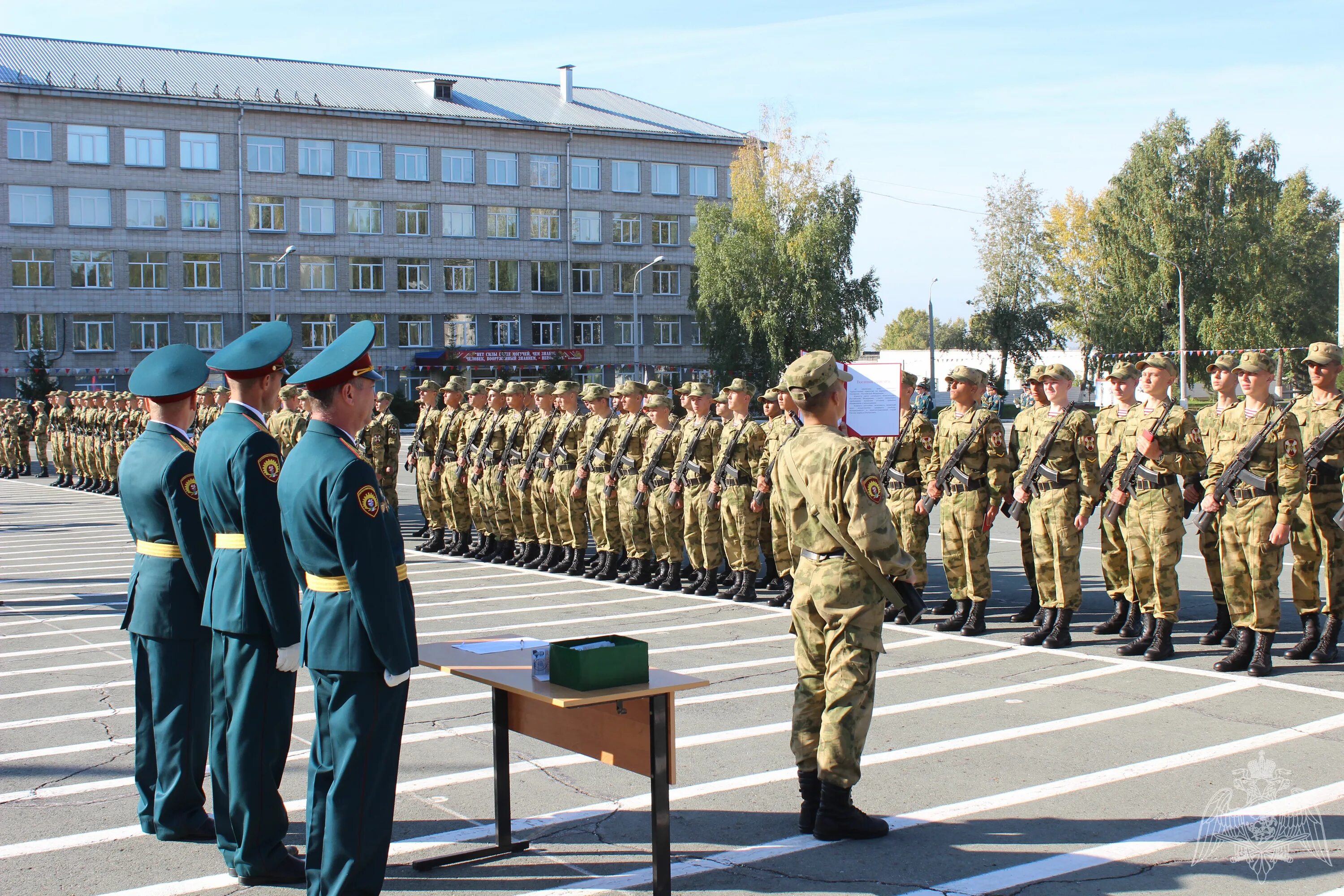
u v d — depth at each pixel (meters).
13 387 48.25
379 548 4.16
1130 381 9.31
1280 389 43.88
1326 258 64.00
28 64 49.59
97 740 6.65
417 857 4.90
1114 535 8.90
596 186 60.56
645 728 4.34
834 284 50.19
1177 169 52.31
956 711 6.93
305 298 53.69
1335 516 7.61
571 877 4.69
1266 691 7.30
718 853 4.90
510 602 11.09
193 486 5.05
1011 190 63.94
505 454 13.77
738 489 10.93
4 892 4.57
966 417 9.27
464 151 57.09
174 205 50.91
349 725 4.19
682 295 63.16
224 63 55.03
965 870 4.69
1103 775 5.76
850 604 4.96
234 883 4.69
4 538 16.89
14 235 47.97
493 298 58.16
